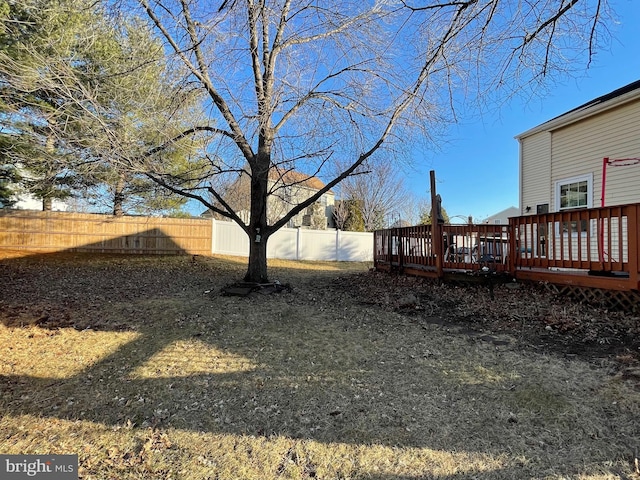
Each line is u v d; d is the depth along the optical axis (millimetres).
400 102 6680
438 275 7160
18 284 7746
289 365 3752
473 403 2842
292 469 2240
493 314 5129
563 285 5668
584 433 2371
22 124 6309
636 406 2559
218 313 5578
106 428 2811
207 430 2701
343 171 7395
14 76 4738
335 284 8438
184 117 6445
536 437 2381
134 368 3848
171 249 13648
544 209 10445
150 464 2354
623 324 4301
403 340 4336
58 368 3910
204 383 3445
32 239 11984
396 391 3111
